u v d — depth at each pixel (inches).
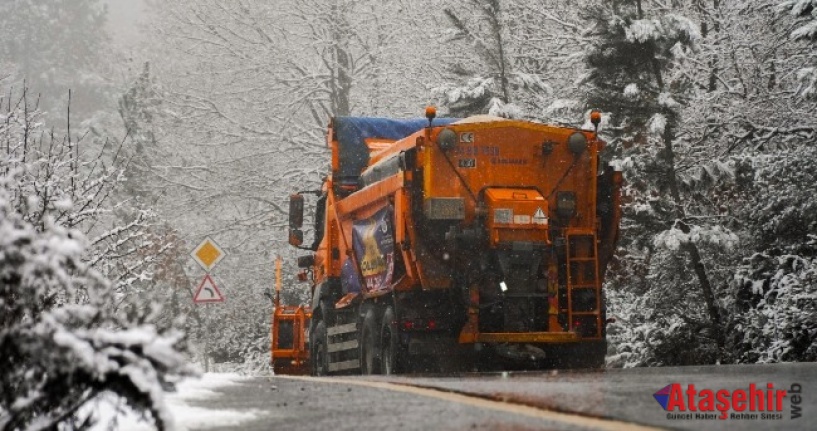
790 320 1635.1
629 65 2075.5
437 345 1353.3
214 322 3275.1
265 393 766.5
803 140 2022.6
